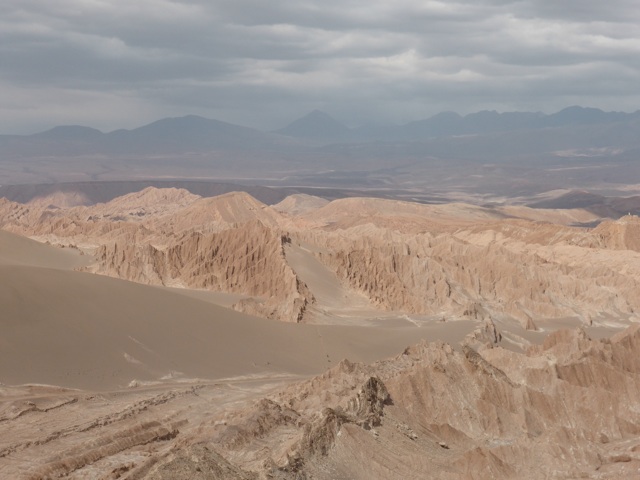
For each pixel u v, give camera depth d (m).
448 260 172.88
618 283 176.62
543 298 164.75
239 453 63.09
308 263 160.50
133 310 107.00
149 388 91.38
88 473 61.59
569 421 86.94
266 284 151.75
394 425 72.94
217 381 97.75
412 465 66.31
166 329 106.94
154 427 74.25
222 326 114.31
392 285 157.25
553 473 72.19
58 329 95.62
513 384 90.50
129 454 66.62
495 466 69.00
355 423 68.62
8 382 83.69
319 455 62.31
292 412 73.19
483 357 97.88
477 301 158.00
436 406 82.44
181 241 167.50
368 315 144.38
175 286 156.50
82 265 166.75
